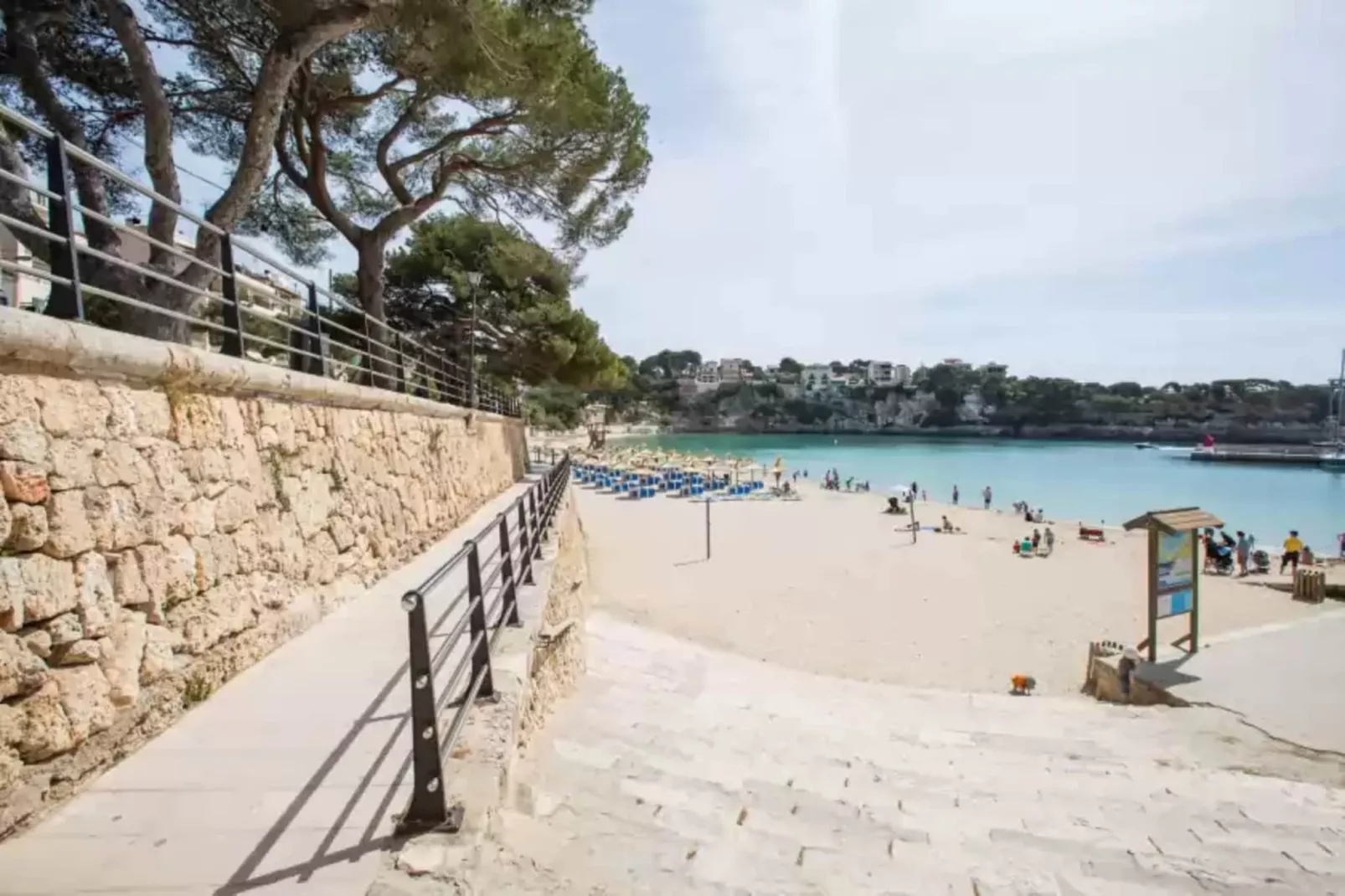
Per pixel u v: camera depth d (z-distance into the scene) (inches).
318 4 368.8
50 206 152.5
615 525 1266.0
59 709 132.0
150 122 321.4
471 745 150.2
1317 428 5187.0
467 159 583.2
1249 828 205.6
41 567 130.6
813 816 193.3
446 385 624.1
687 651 519.2
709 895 137.9
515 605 242.2
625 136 617.0
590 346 1106.1
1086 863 177.2
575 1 511.5
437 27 402.6
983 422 6747.1
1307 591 767.1
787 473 2765.7
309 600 256.1
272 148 356.2
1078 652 607.2
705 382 7519.7
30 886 107.0
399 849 115.6
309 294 300.4
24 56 328.5
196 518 186.7
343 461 302.0
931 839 185.3
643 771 211.0
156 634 165.3
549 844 140.7
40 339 132.0
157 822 125.2
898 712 370.3
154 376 173.0
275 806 130.6
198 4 422.0
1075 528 1382.9
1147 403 6067.9
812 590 818.8
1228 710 343.6
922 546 1128.2
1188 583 434.6
